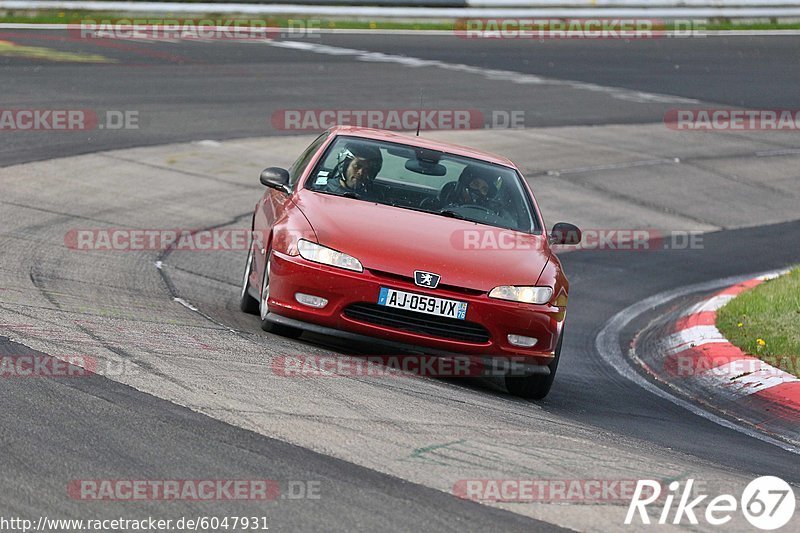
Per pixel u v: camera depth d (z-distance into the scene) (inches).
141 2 3661.4
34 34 3223.4
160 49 3201.3
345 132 1181.1
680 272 1860.2
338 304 949.8
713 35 4618.6
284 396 791.1
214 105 2586.1
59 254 1338.6
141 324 988.6
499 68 3572.8
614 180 2491.4
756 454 895.1
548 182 2385.6
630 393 1108.5
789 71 4045.3
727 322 1365.7
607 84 3548.2
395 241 977.5
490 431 788.0
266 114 2576.3
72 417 691.4
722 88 3681.1
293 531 562.9
